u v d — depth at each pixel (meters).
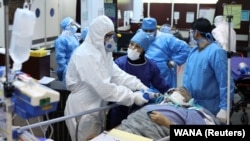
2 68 1.32
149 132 1.92
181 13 6.42
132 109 2.40
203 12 6.25
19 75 1.24
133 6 5.99
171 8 6.47
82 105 2.23
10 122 1.17
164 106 2.15
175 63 3.45
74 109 2.27
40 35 4.23
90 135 2.27
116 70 2.41
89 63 2.06
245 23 5.98
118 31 4.78
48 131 2.57
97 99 2.25
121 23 5.33
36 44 4.12
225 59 2.38
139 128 1.94
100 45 2.10
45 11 4.32
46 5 4.32
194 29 2.51
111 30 2.14
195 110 2.20
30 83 1.17
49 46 4.55
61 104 2.65
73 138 2.38
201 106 2.46
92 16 4.76
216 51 2.39
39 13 4.14
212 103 2.53
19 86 1.16
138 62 2.58
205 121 2.10
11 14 2.91
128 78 2.42
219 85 2.42
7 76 1.17
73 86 2.27
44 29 4.34
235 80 3.74
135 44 2.50
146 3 6.65
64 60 3.96
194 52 2.64
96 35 2.09
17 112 1.17
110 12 4.75
